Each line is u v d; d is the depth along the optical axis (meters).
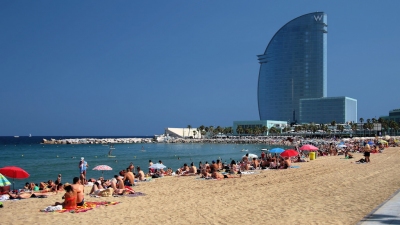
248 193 19.66
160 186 23.78
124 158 79.69
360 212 13.71
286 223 12.32
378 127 157.50
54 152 104.31
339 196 17.69
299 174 28.59
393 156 49.16
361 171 29.77
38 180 41.69
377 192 18.53
